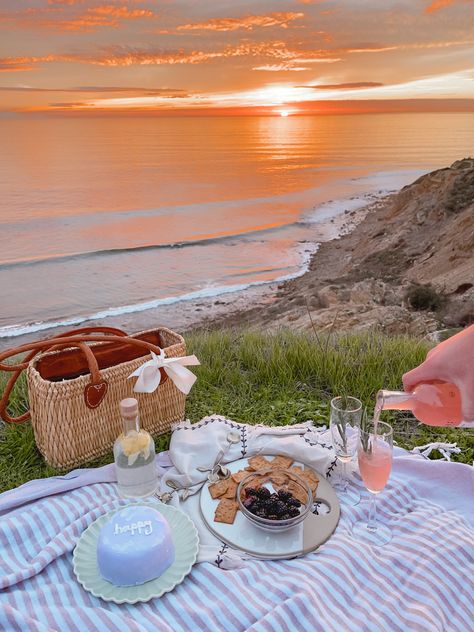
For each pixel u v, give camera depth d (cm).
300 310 1822
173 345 285
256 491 204
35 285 4409
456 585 180
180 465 235
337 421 211
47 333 3088
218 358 414
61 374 277
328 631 155
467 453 295
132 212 8731
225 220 7781
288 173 15000
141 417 282
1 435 312
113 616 159
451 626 168
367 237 4381
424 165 17512
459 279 2269
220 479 225
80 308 3619
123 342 266
